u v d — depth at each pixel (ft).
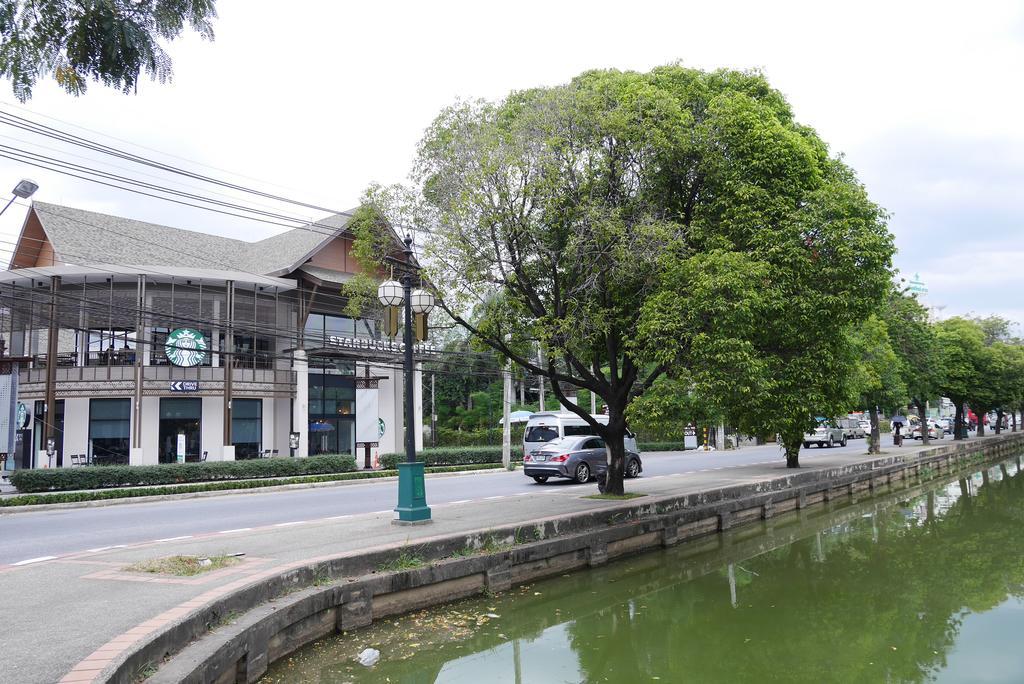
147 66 14.28
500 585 36.27
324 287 108.88
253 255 115.65
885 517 68.59
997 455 163.73
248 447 105.50
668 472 92.89
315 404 113.39
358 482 88.53
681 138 44.29
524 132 44.34
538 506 50.24
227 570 27.89
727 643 30.17
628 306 48.88
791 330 44.78
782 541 55.36
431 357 116.67
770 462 103.14
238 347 105.70
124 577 26.84
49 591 24.68
